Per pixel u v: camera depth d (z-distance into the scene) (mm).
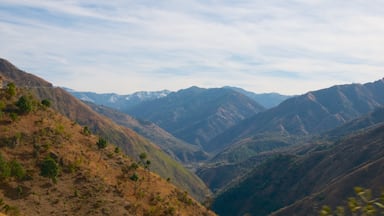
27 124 98750
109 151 111875
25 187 81562
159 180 112062
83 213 80812
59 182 87250
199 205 112688
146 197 97188
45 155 91562
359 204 9859
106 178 95875
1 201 71750
